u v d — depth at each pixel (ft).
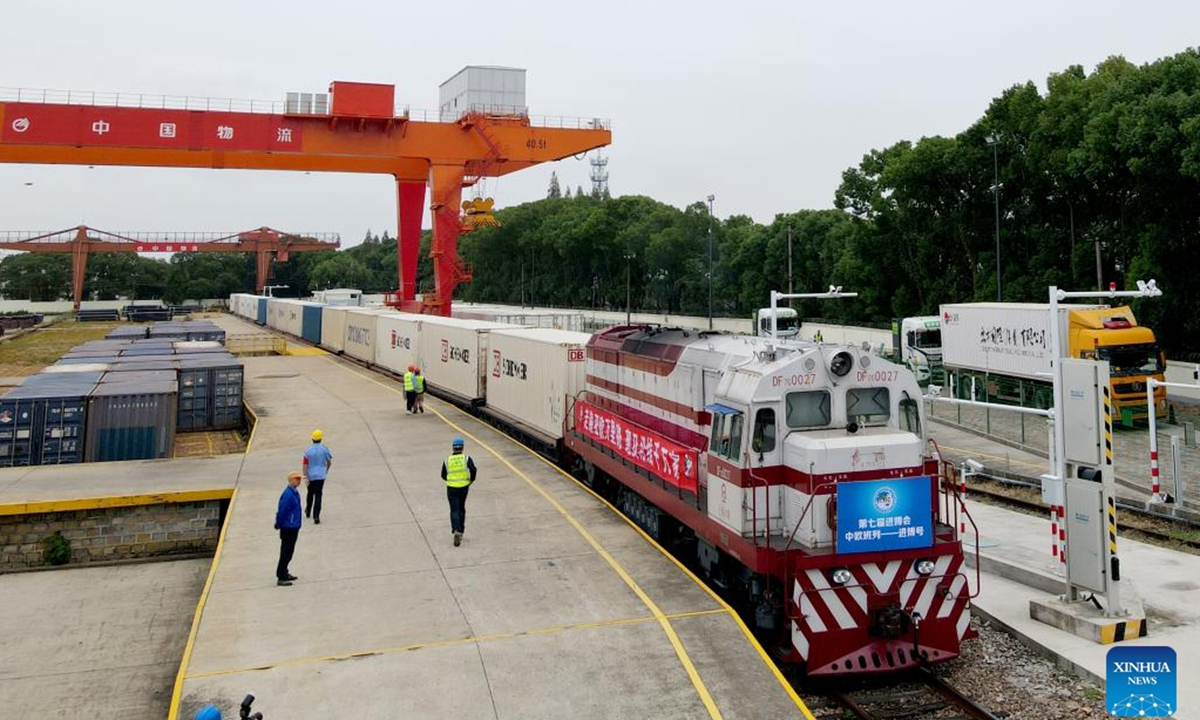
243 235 408.46
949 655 35.45
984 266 159.94
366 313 159.94
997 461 78.23
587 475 67.56
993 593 45.34
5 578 53.88
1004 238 158.10
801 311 240.32
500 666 33.30
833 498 34.78
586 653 34.37
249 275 563.48
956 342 117.29
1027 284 149.18
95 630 44.57
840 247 221.66
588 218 325.42
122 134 141.69
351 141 156.04
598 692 31.27
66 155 146.51
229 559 46.37
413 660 33.81
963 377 117.60
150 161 152.05
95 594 50.62
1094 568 39.14
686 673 32.71
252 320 339.36
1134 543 53.67
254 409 103.81
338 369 155.74
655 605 39.32
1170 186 113.19
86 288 485.15
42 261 464.24
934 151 160.25
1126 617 38.52
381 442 81.35
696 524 43.37
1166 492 64.03
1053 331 42.65
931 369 130.11
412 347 128.88
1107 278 139.23
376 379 138.62
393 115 155.33
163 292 513.86
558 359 74.08
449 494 48.83
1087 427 39.73
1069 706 32.86
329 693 31.12
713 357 46.21
